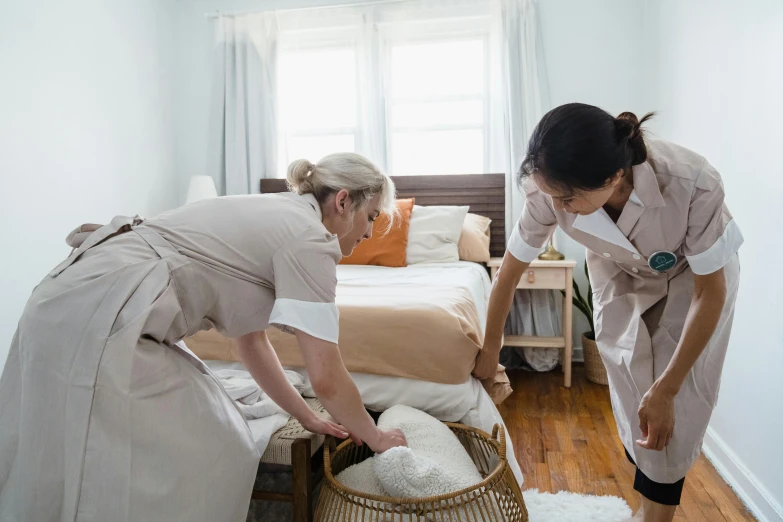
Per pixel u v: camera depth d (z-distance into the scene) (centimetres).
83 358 103
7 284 263
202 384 121
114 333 104
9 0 263
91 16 316
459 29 365
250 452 128
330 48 382
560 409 271
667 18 288
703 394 134
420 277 257
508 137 352
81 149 309
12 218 265
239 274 116
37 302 110
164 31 387
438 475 132
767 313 173
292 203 124
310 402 175
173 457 110
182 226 118
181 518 111
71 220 301
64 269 115
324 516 135
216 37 384
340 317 177
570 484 192
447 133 374
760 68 177
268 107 380
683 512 176
